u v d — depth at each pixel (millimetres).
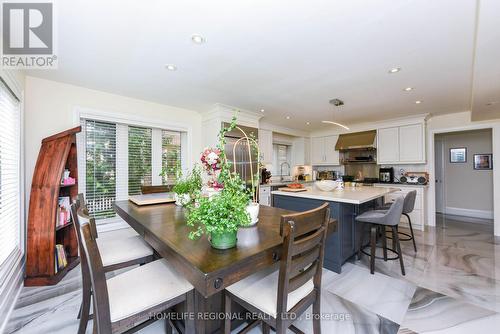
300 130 6008
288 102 3475
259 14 1485
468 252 2953
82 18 1526
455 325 1588
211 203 988
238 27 1629
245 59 2111
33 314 1729
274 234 1236
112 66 2256
